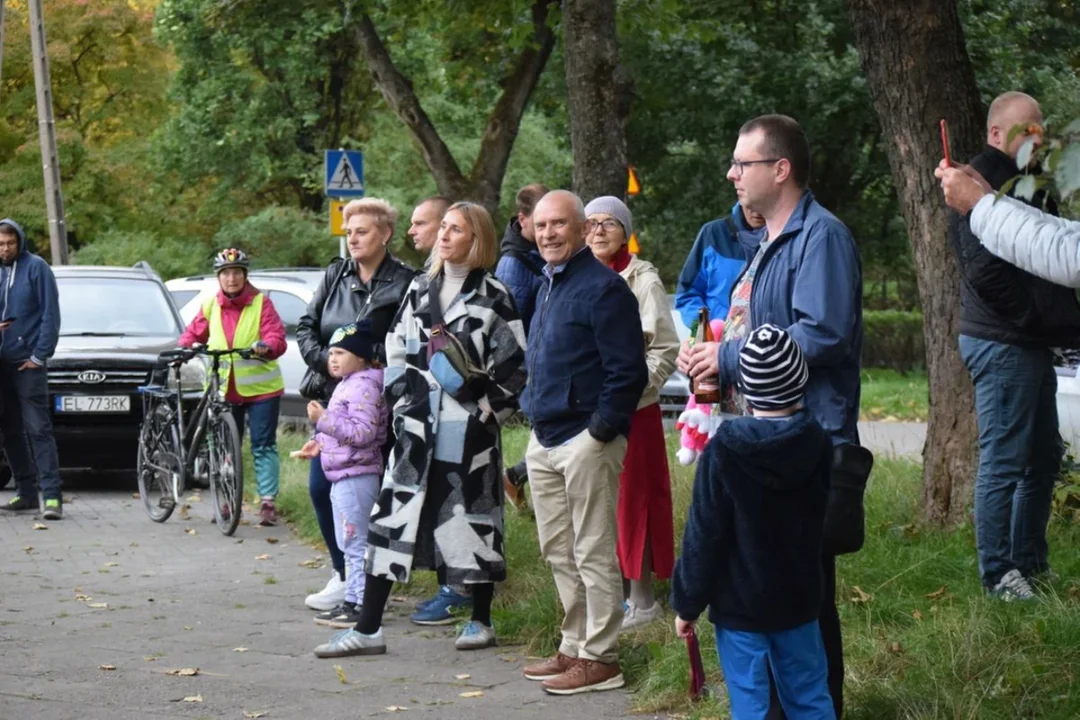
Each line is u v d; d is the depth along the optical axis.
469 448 7.57
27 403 13.25
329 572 10.35
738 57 31.27
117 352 15.21
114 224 47.00
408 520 7.55
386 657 7.63
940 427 9.11
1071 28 26.39
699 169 34.62
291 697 6.82
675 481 10.35
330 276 8.91
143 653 7.79
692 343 5.89
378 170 40.66
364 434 8.39
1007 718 5.73
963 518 8.97
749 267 5.70
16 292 13.29
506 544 9.54
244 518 13.07
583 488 6.81
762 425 4.91
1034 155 4.32
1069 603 6.89
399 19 25.66
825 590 5.44
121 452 15.27
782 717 5.12
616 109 12.88
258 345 12.33
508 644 7.91
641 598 7.87
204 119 42.38
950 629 6.56
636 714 6.46
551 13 21.14
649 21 20.97
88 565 10.69
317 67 39.06
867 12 8.92
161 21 40.69
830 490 5.16
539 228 6.86
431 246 8.62
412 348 7.65
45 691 6.96
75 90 48.53
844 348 5.26
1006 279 7.02
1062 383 11.01
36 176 45.50
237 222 44.56
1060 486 9.17
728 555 4.99
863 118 31.86
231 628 8.44
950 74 8.82
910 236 9.17
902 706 5.91
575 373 6.82
